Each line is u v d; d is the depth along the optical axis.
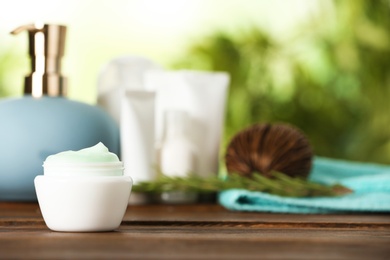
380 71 1.91
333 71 1.92
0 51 2.00
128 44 2.09
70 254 0.73
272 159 1.09
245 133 1.11
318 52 1.93
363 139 1.90
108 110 1.16
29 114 1.06
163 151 1.13
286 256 0.73
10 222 0.91
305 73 1.91
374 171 1.24
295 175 1.10
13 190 1.07
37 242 0.77
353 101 1.92
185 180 1.08
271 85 1.91
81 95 2.08
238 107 1.89
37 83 1.08
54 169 0.83
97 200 0.83
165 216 0.98
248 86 1.90
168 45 2.08
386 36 1.90
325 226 0.90
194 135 1.15
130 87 1.16
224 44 1.92
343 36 1.92
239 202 1.04
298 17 1.96
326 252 0.75
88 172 0.82
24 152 1.06
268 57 1.92
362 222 0.91
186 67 2.01
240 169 1.11
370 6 1.92
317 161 1.25
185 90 1.15
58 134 1.06
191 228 0.88
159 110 1.16
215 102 1.16
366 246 0.77
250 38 1.92
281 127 1.11
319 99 1.92
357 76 1.91
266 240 0.79
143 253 0.73
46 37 1.08
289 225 0.90
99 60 2.09
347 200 1.03
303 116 1.91
